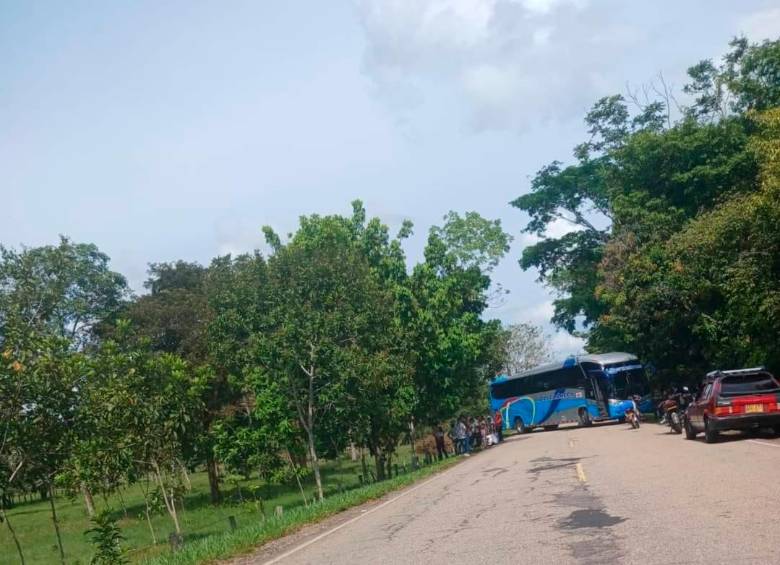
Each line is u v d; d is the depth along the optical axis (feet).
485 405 191.93
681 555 25.14
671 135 117.60
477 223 152.15
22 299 75.46
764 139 79.97
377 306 86.58
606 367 139.13
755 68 119.96
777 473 43.04
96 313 130.21
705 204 116.98
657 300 107.86
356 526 45.06
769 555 24.03
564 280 152.97
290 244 88.28
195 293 111.65
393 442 110.42
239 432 88.63
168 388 63.93
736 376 67.72
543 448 90.53
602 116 152.25
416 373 108.99
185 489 71.82
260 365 82.89
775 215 72.08
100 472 57.26
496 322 141.59
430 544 33.27
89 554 73.61
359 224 114.73
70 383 44.83
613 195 127.85
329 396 83.30
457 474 73.46
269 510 87.45
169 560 41.73
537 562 26.48
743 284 80.89
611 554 26.45
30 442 43.04
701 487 40.55
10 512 136.67
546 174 160.04
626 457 63.57
